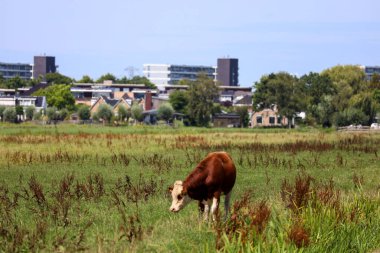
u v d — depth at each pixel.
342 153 105.81
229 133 196.50
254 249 32.88
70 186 59.94
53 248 34.00
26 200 51.00
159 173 73.25
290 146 115.19
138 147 115.88
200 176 41.31
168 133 187.38
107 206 47.75
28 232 36.25
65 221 40.78
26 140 132.62
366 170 78.94
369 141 141.50
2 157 93.44
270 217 38.56
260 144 121.31
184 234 36.69
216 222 37.16
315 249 35.16
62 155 94.94
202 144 123.44
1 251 34.00
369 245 38.47
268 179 64.50
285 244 33.91
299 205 41.75
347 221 39.75
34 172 75.00
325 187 48.50
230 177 42.53
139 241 34.94
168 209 45.81
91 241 35.78
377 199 45.97
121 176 70.88
